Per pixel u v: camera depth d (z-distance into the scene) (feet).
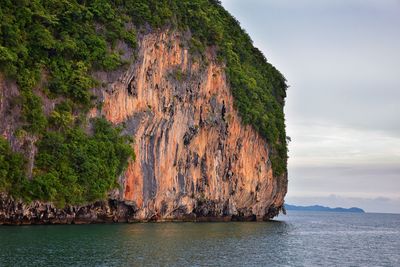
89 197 175.42
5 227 151.64
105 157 183.73
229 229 205.67
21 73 167.94
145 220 213.46
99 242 129.80
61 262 99.76
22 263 96.12
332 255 146.10
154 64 213.87
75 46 187.83
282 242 170.50
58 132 173.88
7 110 160.66
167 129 221.46
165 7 222.69
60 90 178.40
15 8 176.96
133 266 100.68
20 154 160.45
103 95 191.21
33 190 159.94
